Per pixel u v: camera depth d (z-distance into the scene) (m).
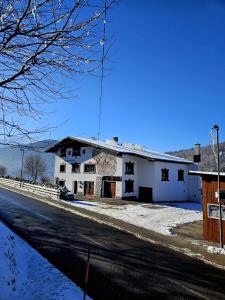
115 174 36.91
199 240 17.08
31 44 4.07
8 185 48.59
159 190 37.16
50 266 10.66
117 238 16.45
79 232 17.23
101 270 10.77
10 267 9.11
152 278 10.38
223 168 32.75
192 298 8.88
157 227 20.30
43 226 18.11
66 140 41.94
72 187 42.16
